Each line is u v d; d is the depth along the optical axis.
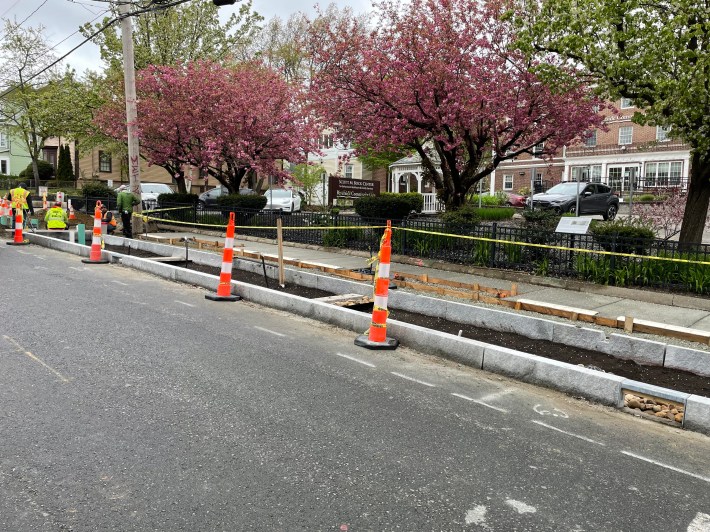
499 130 14.60
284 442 4.05
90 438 3.98
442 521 3.15
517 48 11.92
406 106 14.09
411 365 6.18
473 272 11.95
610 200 24.64
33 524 2.97
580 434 4.54
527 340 7.15
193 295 9.54
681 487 3.73
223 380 5.30
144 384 5.09
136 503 3.20
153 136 20.67
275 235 17.27
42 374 5.23
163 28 27.67
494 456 4.02
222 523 3.04
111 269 12.16
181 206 20.81
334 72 14.21
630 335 7.28
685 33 9.97
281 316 8.26
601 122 14.89
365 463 3.80
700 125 10.54
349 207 29.83
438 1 13.72
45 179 48.75
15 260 12.79
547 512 3.31
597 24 10.57
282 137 20.47
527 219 16.55
